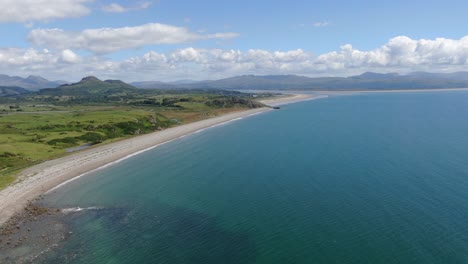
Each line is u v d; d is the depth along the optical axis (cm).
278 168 8456
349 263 4169
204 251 4628
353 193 6450
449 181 6969
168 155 10500
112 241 4981
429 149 10250
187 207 6178
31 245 4888
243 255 4481
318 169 8200
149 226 5447
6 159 8900
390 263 4122
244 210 5906
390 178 7288
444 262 4100
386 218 5309
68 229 5384
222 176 7988
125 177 8150
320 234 4903
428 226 4991
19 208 6206
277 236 4922
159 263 4384
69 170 8519
